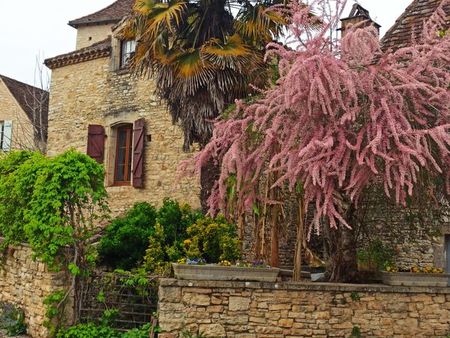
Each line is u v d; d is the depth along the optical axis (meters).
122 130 14.16
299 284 6.45
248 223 9.87
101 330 6.89
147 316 7.13
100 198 7.95
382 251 8.12
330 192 5.53
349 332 6.43
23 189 7.88
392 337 6.48
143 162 13.22
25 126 18.05
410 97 5.96
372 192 6.93
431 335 6.57
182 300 6.33
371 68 5.80
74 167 7.56
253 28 9.37
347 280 6.99
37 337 7.35
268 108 5.97
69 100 14.89
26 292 7.92
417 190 6.38
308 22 6.15
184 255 8.26
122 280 7.27
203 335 6.28
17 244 8.27
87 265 7.48
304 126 5.71
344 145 5.52
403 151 5.28
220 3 9.68
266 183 6.74
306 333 6.39
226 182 6.65
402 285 6.65
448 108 5.90
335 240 7.06
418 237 8.46
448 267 8.65
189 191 12.45
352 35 6.01
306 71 5.41
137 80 13.70
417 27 9.27
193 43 9.69
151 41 9.40
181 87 9.14
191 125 9.30
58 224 7.25
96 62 14.55
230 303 6.37
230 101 9.10
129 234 8.99
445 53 6.16
